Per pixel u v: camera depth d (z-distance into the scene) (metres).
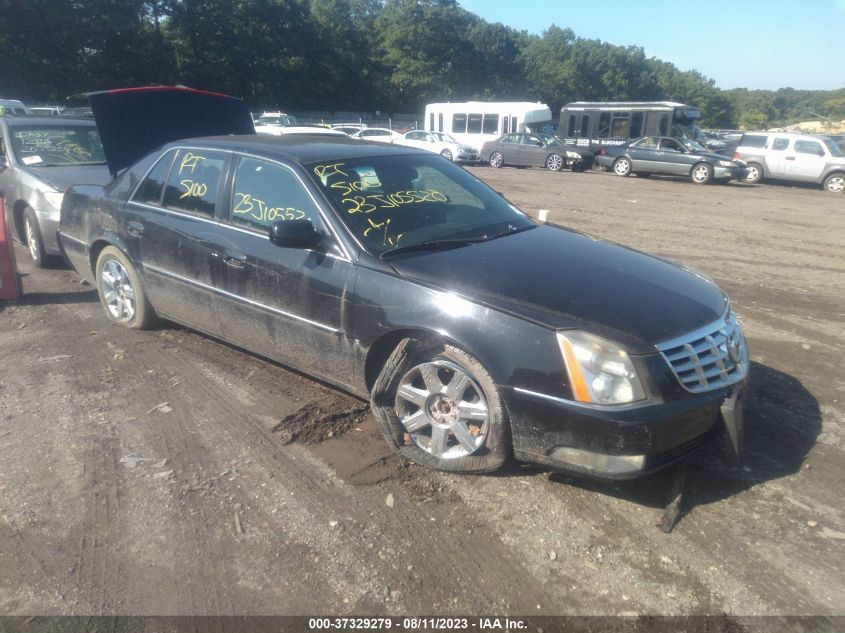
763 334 6.12
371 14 72.00
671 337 3.19
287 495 3.43
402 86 64.31
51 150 8.10
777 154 22.45
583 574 2.90
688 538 3.14
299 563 2.95
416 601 2.74
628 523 3.24
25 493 3.43
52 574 2.88
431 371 3.61
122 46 43.78
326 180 4.19
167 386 4.65
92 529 3.16
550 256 3.90
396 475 3.62
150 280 5.20
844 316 6.75
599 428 3.06
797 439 4.09
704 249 10.27
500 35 70.81
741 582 2.87
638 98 84.31
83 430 4.05
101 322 5.92
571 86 77.81
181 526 3.18
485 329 3.31
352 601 2.74
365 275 3.75
